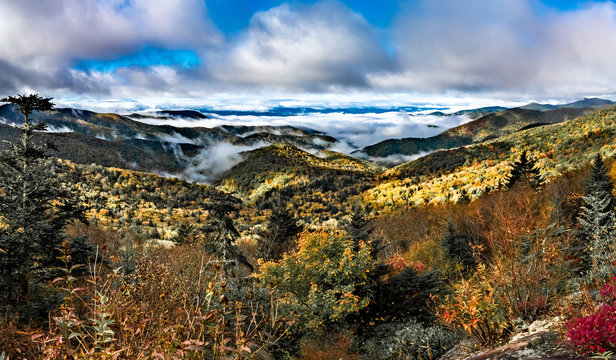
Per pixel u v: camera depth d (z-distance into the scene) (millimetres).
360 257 12039
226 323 2551
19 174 13086
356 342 10539
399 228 34125
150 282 4605
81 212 14328
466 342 5602
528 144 144250
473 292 5180
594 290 4953
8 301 10242
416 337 7703
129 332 2613
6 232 11641
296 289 11961
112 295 3273
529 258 5609
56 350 2291
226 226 12938
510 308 5016
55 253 11680
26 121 13992
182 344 2199
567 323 3396
